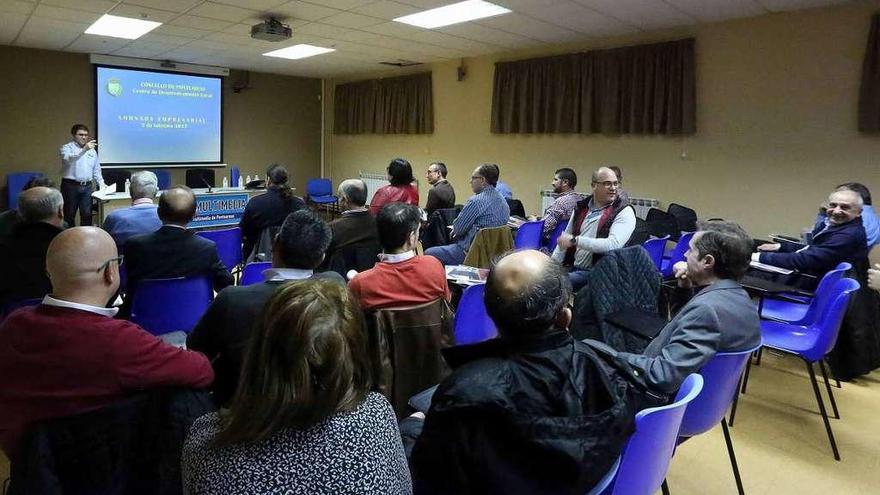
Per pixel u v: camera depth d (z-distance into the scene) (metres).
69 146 6.69
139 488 1.19
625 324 2.05
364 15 5.19
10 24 5.85
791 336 2.64
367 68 8.66
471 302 2.27
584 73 5.99
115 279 1.23
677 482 2.16
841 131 4.43
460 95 7.59
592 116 5.99
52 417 1.10
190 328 2.48
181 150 8.84
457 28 5.60
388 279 1.88
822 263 3.12
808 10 4.52
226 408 0.83
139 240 2.36
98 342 1.12
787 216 4.79
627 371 1.29
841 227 3.14
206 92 8.94
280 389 0.75
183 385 1.23
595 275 2.20
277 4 4.87
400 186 4.39
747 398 2.91
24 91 7.46
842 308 2.32
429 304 1.91
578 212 3.49
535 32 5.66
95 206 6.34
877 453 2.39
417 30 5.74
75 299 1.17
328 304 0.81
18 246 2.21
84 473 1.12
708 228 1.85
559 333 1.08
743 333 1.70
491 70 7.12
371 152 9.27
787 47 4.66
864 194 3.59
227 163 9.34
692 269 1.85
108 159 8.19
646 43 5.54
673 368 1.54
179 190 2.45
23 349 1.11
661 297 2.49
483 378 1.02
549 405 1.00
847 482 2.18
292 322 0.77
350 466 0.75
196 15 5.34
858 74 4.30
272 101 9.68
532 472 0.95
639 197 5.77
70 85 7.79
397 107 8.47
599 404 1.02
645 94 5.50
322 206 9.78
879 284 2.40
